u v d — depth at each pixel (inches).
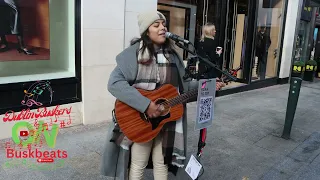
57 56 165.6
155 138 86.4
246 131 183.8
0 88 137.6
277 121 208.7
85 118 170.6
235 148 156.0
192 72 88.1
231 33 309.6
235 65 315.6
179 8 245.9
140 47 80.5
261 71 342.3
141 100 76.2
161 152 86.9
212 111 90.6
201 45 238.7
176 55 86.0
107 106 178.9
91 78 168.4
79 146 143.3
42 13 155.9
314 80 430.0
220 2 278.1
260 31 322.0
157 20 77.8
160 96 80.3
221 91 277.3
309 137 179.9
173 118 83.4
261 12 313.9
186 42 80.0
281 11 352.2
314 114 235.0
